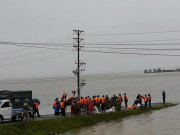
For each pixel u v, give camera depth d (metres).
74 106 37.47
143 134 30.45
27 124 29.23
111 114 41.50
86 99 43.06
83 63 57.03
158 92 128.38
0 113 30.55
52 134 29.34
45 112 53.06
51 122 32.12
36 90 196.00
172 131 31.81
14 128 27.53
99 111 43.50
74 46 56.91
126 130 32.56
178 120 39.62
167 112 48.06
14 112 32.25
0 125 27.38
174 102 70.69
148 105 56.25
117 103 44.91
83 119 36.47
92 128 33.69
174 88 156.62
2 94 33.38
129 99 94.25
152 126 35.19
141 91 140.62
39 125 30.20
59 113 40.75
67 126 32.88
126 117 42.59
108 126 35.16
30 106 34.91
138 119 40.78
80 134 30.19
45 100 105.69
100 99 45.94
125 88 174.38
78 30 56.75
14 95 33.00
